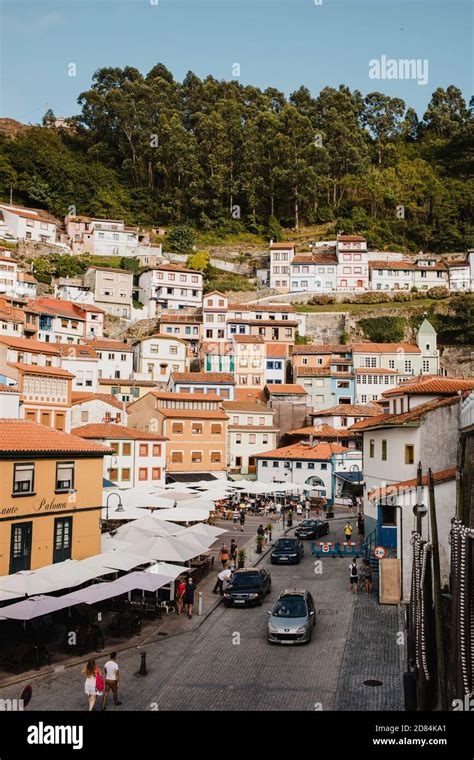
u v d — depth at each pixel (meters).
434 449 34.72
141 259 137.62
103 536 34.47
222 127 172.88
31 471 29.02
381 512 34.22
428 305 119.06
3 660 22.58
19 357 66.12
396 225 159.50
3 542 27.31
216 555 43.66
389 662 23.12
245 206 170.50
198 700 19.92
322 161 172.88
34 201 154.75
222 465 76.94
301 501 70.06
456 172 186.38
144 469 66.56
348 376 95.44
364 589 33.91
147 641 25.98
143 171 174.38
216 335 109.25
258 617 29.56
